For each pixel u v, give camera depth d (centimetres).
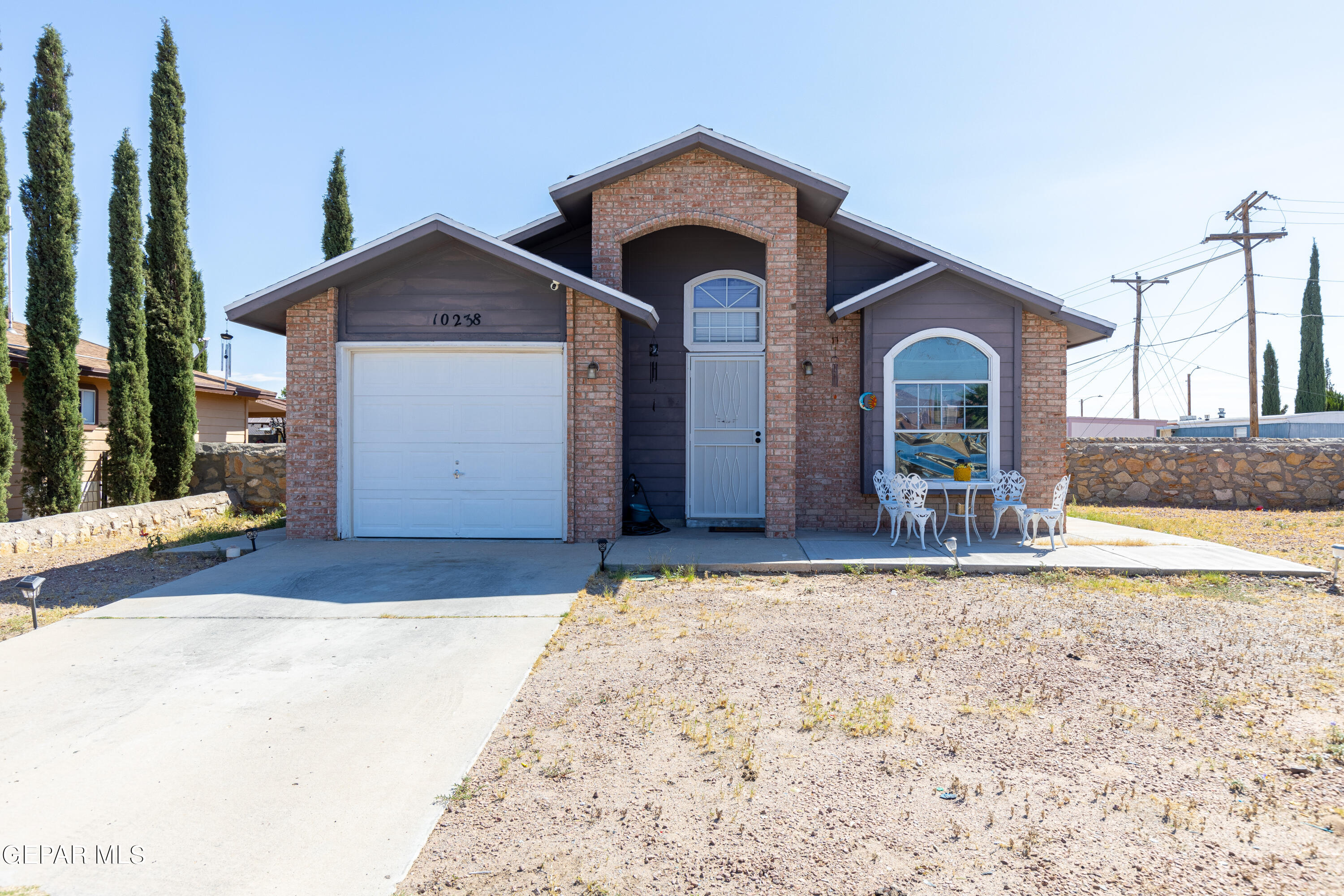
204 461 1422
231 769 356
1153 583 745
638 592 705
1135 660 507
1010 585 743
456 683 466
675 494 1111
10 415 1225
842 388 1083
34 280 1155
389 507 962
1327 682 464
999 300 1020
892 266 1095
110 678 477
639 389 1115
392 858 286
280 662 505
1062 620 608
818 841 294
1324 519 1269
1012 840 293
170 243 1354
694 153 977
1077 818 309
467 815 316
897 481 950
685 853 287
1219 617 619
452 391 958
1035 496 1039
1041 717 414
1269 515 1337
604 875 273
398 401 961
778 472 971
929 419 1028
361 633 568
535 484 955
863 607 654
